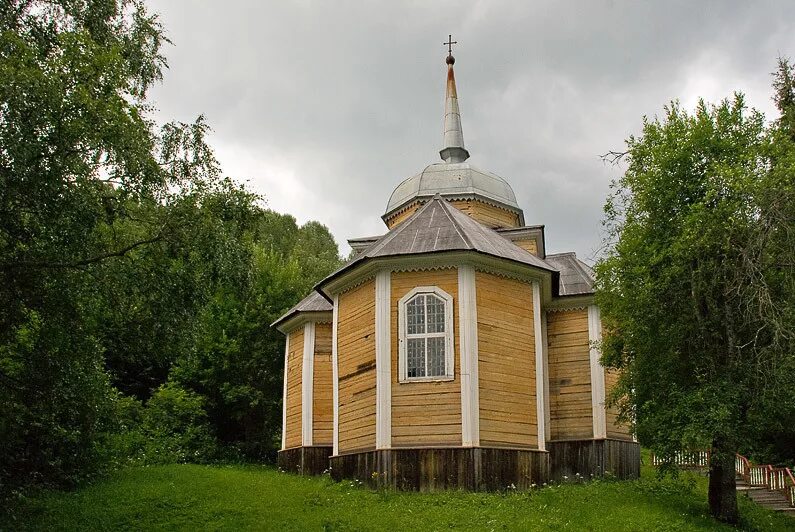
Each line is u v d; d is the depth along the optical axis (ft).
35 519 49.65
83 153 38.32
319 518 52.65
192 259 44.70
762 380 56.44
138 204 43.47
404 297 67.15
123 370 120.78
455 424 63.00
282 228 210.59
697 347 60.39
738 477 92.89
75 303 45.50
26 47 37.86
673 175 62.18
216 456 108.99
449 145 107.04
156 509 53.83
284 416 93.71
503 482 62.75
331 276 72.84
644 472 88.28
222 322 121.70
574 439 79.25
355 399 68.85
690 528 55.01
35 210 38.17
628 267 63.31
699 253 58.65
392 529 50.67
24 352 48.29
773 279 58.13
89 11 47.29
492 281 68.44
